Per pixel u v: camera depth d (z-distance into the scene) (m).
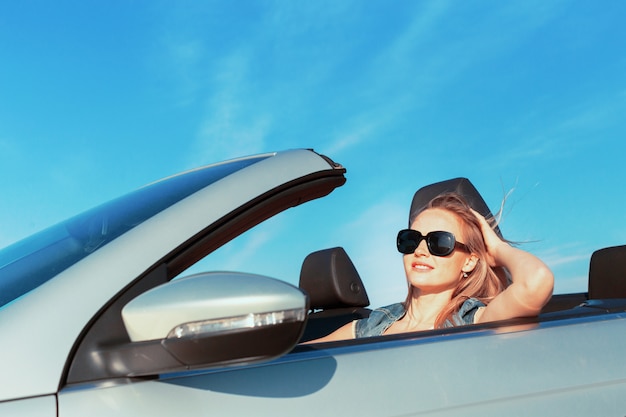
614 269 2.43
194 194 1.54
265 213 1.60
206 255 1.52
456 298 2.33
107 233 1.50
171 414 1.33
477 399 1.54
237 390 1.41
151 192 1.71
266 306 1.19
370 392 1.48
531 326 1.75
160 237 1.43
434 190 2.67
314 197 1.72
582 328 1.74
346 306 2.94
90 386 1.31
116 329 1.34
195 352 1.21
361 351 1.56
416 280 2.37
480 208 2.61
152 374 1.33
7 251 1.77
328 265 2.91
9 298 1.38
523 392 1.57
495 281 2.38
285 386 1.44
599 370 1.66
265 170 1.61
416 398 1.50
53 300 1.34
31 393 1.27
